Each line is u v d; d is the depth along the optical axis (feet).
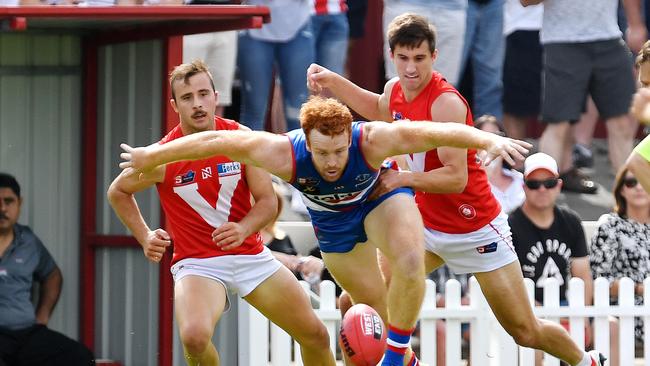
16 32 111.55
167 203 88.02
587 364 92.89
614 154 133.28
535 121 149.79
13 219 109.19
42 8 97.66
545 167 108.47
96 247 112.57
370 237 82.79
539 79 141.08
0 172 112.27
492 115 131.64
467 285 111.96
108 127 111.45
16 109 112.37
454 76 126.82
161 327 105.50
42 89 112.68
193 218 87.35
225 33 123.34
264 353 99.96
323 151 76.38
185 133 87.61
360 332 79.46
